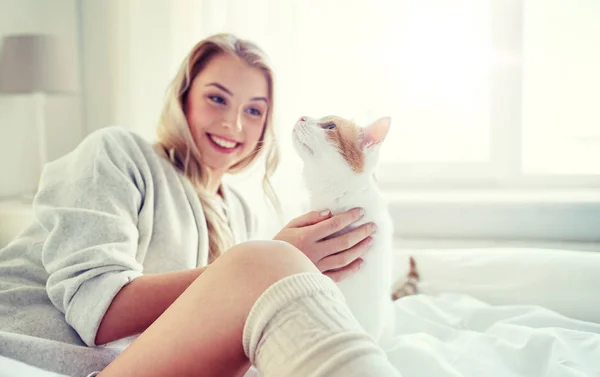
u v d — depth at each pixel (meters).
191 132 0.98
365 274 0.81
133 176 0.81
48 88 1.53
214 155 0.98
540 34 1.58
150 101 1.60
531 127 1.63
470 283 1.14
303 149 0.91
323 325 0.42
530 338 0.77
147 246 0.78
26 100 1.73
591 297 1.02
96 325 0.60
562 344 0.76
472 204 1.45
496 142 1.64
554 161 1.63
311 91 1.50
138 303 0.62
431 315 1.01
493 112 1.63
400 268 1.20
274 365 0.41
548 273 1.08
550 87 1.60
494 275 1.13
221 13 1.51
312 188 0.90
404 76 1.66
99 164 0.76
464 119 1.67
